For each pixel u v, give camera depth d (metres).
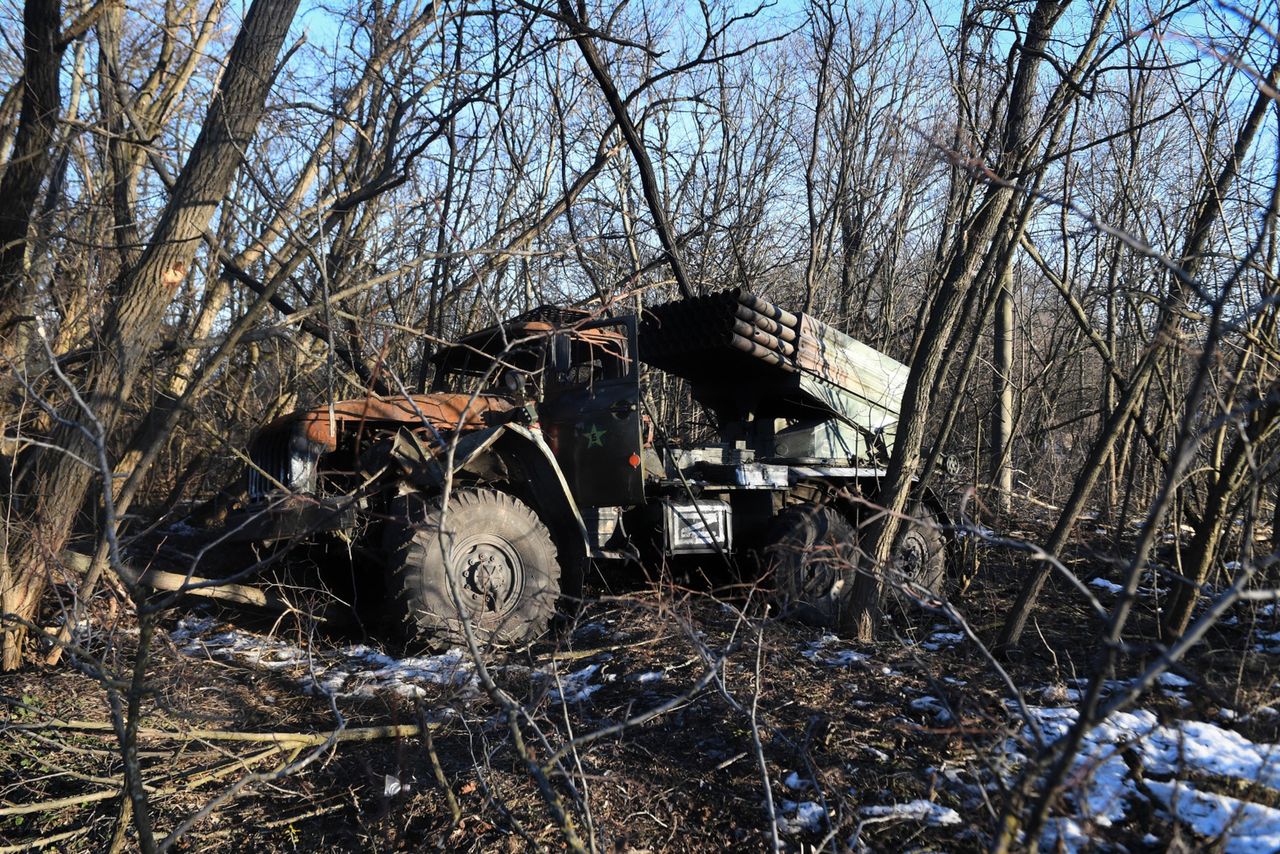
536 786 3.51
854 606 5.32
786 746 3.67
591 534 6.25
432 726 4.13
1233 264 5.09
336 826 3.40
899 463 5.23
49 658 4.86
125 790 3.15
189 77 6.94
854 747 3.62
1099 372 11.54
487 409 6.25
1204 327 4.83
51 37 5.36
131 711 2.61
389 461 5.43
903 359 13.77
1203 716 3.72
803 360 6.94
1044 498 8.98
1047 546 4.73
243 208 4.85
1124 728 3.50
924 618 6.10
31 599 4.77
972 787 3.21
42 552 4.11
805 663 4.81
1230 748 3.32
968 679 4.38
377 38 7.67
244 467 6.81
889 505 5.23
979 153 4.93
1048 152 4.82
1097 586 6.78
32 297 5.32
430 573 5.35
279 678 5.00
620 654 5.17
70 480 4.63
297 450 5.73
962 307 5.14
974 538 6.60
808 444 7.38
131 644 5.12
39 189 5.46
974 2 5.70
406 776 3.68
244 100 4.86
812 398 7.16
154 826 3.39
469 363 7.06
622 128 6.76
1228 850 2.66
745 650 4.90
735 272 12.84
